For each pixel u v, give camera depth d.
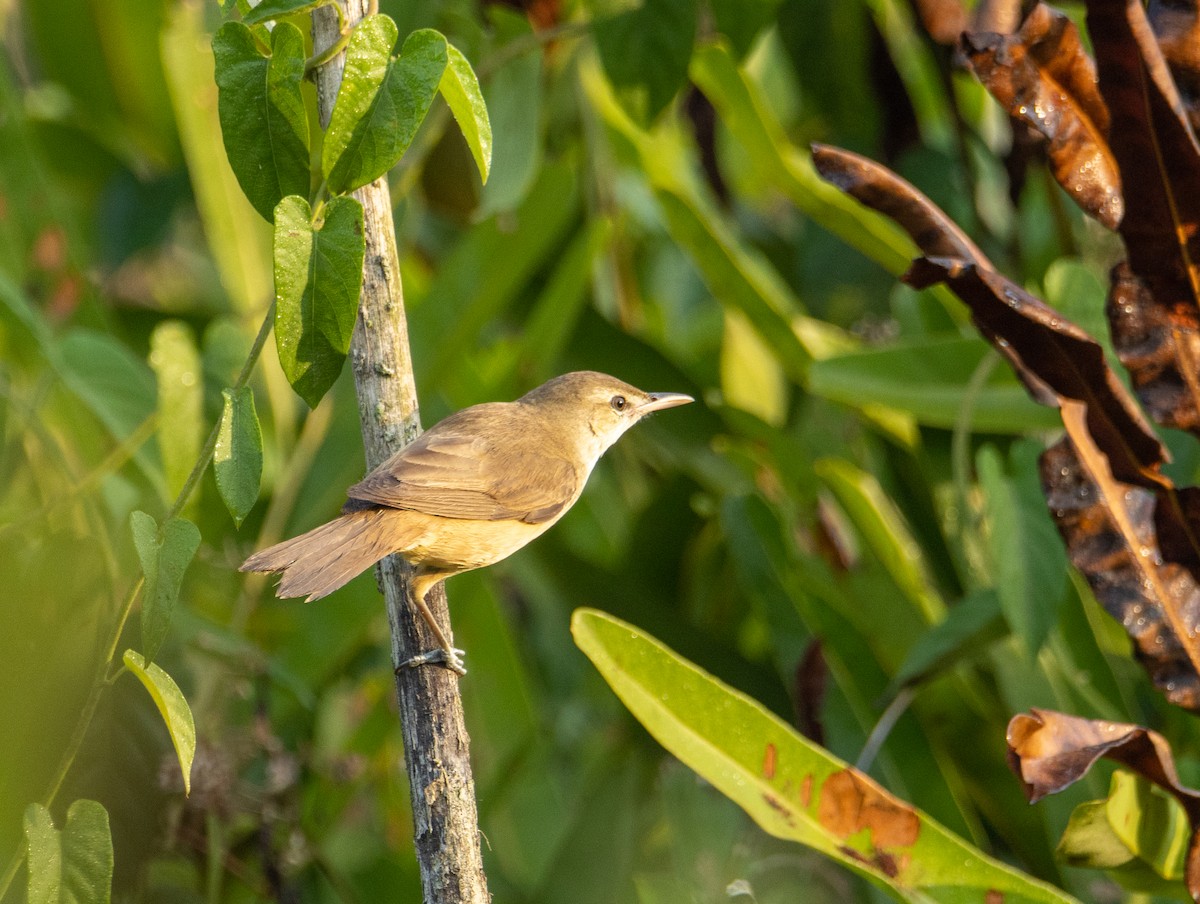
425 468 7.36
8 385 8.95
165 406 8.31
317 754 9.70
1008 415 9.62
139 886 9.03
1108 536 6.98
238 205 10.99
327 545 7.19
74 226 11.38
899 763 9.36
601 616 6.91
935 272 6.55
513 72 10.29
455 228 12.75
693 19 9.58
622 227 12.60
